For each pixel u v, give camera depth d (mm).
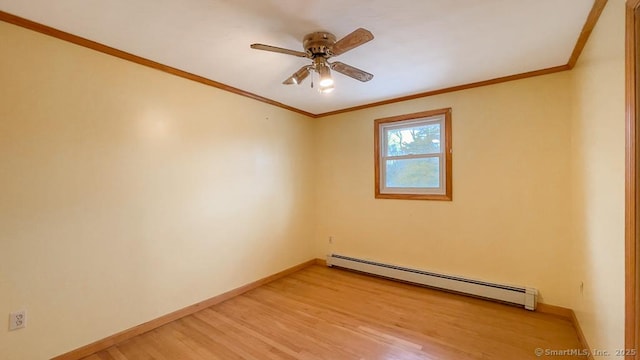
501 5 1717
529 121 2793
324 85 2064
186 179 2740
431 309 2791
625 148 1325
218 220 3018
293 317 2654
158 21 1865
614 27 1487
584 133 2125
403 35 2061
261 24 1911
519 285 2840
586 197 2088
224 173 3082
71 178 2045
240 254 3242
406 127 3590
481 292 2957
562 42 2156
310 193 4305
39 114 1908
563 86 2629
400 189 3635
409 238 3527
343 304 2928
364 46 2221
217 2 1676
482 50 2299
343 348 2162
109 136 2230
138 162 2398
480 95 3041
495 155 2969
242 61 2490
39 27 1885
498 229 2961
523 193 2832
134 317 2363
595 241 1856
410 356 2055
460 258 3178
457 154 3180
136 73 2389
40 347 1908
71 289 2045
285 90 3250
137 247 2393
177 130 2672
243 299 3072
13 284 1812
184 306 2701
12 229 1808
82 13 1767
